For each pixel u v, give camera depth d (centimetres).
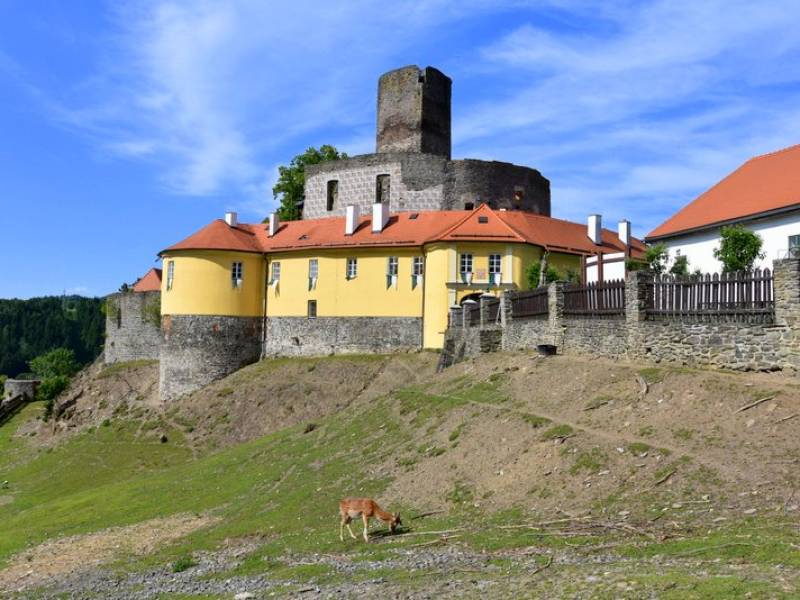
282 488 2816
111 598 1923
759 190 3912
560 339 3259
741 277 2336
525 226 6028
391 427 3141
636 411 2231
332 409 5156
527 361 3269
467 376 3478
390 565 1738
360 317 6059
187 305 6369
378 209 6209
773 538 1398
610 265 3800
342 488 2580
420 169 6950
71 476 4875
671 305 2592
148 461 4969
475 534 1827
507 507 1969
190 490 3300
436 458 2520
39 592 2125
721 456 1825
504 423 2530
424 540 1875
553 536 1675
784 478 1653
